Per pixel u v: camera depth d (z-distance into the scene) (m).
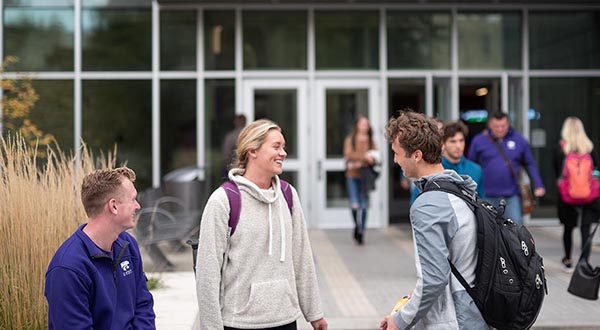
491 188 8.16
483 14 12.91
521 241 3.18
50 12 12.39
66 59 12.40
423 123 3.39
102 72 12.45
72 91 12.40
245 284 3.53
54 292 3.03
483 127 12.91
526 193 8.18
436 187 3.28
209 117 12.66
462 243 3.20
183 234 8.52
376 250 10.54
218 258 3.51
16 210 4.94
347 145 11.12
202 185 11.34
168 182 10.99
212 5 12.52
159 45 12.53
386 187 12.84
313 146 12.80
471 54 12.92
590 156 8.51
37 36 12.38
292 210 3.76
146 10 12.51
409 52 12.87
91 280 3.10
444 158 6.84
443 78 12.89
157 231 8.58
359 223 11.17
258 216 3.58
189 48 12.59
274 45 12.74
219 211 3.53
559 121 13.01
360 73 12.80
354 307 7.19
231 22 12.67
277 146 3.65
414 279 8.50
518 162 8.23
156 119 12.48
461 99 12.92
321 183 12.83
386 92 12.84
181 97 12.59
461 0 12.46
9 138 5.48
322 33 12.81
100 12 12.46
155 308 5.79
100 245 3.18
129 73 12.48
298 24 12.78
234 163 3.77
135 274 3.37
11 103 10.61
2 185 5.05
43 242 4.95
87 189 3.17
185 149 12.59
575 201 8.44
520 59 12.97
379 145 12.85
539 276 3.15
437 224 3.17
